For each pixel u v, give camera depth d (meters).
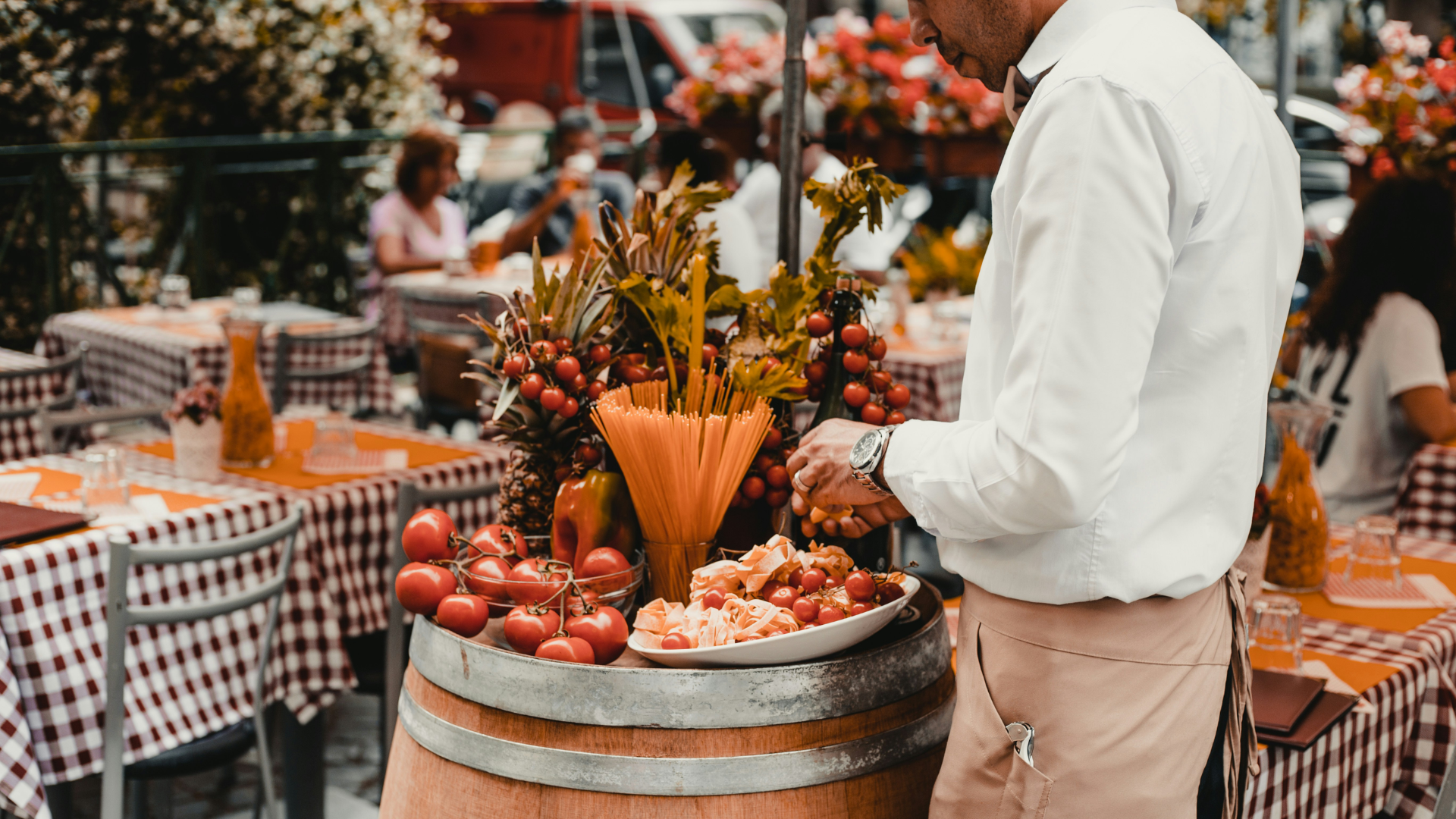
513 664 1.21
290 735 2.65
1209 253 1.08
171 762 2.30
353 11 7.27
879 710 1.23
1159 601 1.13
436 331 4.96
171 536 2.41
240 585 2.53
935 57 6.03
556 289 1.42
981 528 1.10
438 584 1.32
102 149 6.06
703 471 1.33
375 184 7.48
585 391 1.41
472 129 8.30
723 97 6.17
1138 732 1.12
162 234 6.80
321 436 2.97
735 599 1.23
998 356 1.14
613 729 1.17
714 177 3.64
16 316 6.20
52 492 2.60
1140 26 1.10
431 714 1.28
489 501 3.00
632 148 9.11
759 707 1.17
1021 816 1.15
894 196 1.41
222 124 7.06
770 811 1.18
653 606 1.27
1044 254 1.04
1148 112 1.04
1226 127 1.08
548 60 9.78
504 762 1.20
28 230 6.19
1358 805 1.63
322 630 2.63
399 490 2.53
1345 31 6.12
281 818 2.98
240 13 6.86
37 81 6.36
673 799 1.16
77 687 2.25
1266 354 1.14
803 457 1.27
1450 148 3.82
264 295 7.20
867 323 1.44
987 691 1.18
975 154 5.75
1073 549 1.11
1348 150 4.00
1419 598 2.01
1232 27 8.60
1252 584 1.69
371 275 5.66
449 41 10.00
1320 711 1.51
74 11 6.41
